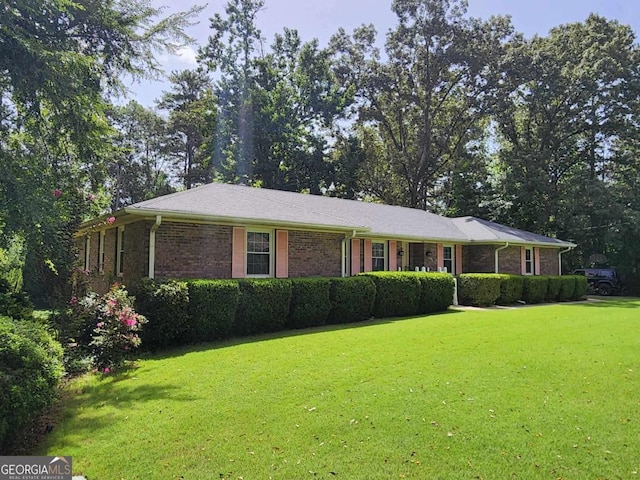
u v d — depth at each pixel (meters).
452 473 3.47
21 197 6.73
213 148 30.78
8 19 6.57
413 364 6.76
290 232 12.66
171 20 8.73
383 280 13.00
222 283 9.42
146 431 4.30
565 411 4.77
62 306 7.77
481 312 14.52
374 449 3.87
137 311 8.48
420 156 31.75
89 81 7.80
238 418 4.59
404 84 31.17
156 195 35.59
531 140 28.56
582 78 25.05
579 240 26.50
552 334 9.47
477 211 28.67
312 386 5.65
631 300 20.77
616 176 28.70
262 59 31.27
